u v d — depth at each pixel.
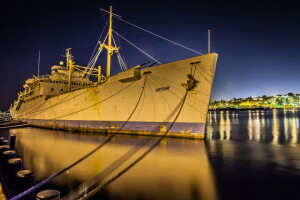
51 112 28.48
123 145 12.93
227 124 31.41
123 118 18.16
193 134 14.26
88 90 21.81
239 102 191.38
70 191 6.02
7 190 6.35
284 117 50.41
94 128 20.95
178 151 10.66
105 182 6.58
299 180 6.21
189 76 14.23
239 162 8.39
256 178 6.48
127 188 6.01
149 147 11.93
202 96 13.84
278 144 12.58
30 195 5.91
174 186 6.04
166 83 15.41
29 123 36.34
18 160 9.20
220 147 11.60
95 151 11.57
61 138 17.73
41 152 11.78
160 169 7.69
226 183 6.13
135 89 17.22
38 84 32.41
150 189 5.88
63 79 32.53
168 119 15.37
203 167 7.79
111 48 21.81
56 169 8.29
